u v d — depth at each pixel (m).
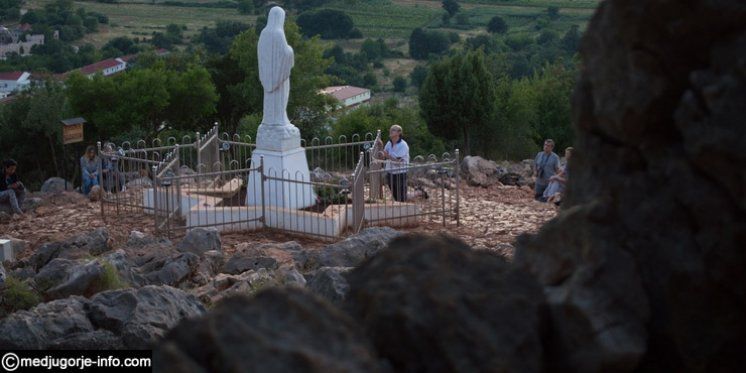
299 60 41.22
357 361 2.90
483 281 3.32
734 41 3.27
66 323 7.48
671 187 3.51
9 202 15.59
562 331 3.34
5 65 80.81
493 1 121.75
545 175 16.58
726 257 3.33
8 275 10.45
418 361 3.12
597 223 3.54
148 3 132.12
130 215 15.18
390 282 3.29
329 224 13.86
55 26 102.25
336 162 25.75
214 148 16.44
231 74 40.88
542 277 3.59
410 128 35.78
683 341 3.45
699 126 3.26
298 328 2.98
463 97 32.97
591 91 3.81
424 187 17.75
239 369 2.77
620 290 3.40
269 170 14.69
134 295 7.93
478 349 3.09
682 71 3.45
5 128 35.69
